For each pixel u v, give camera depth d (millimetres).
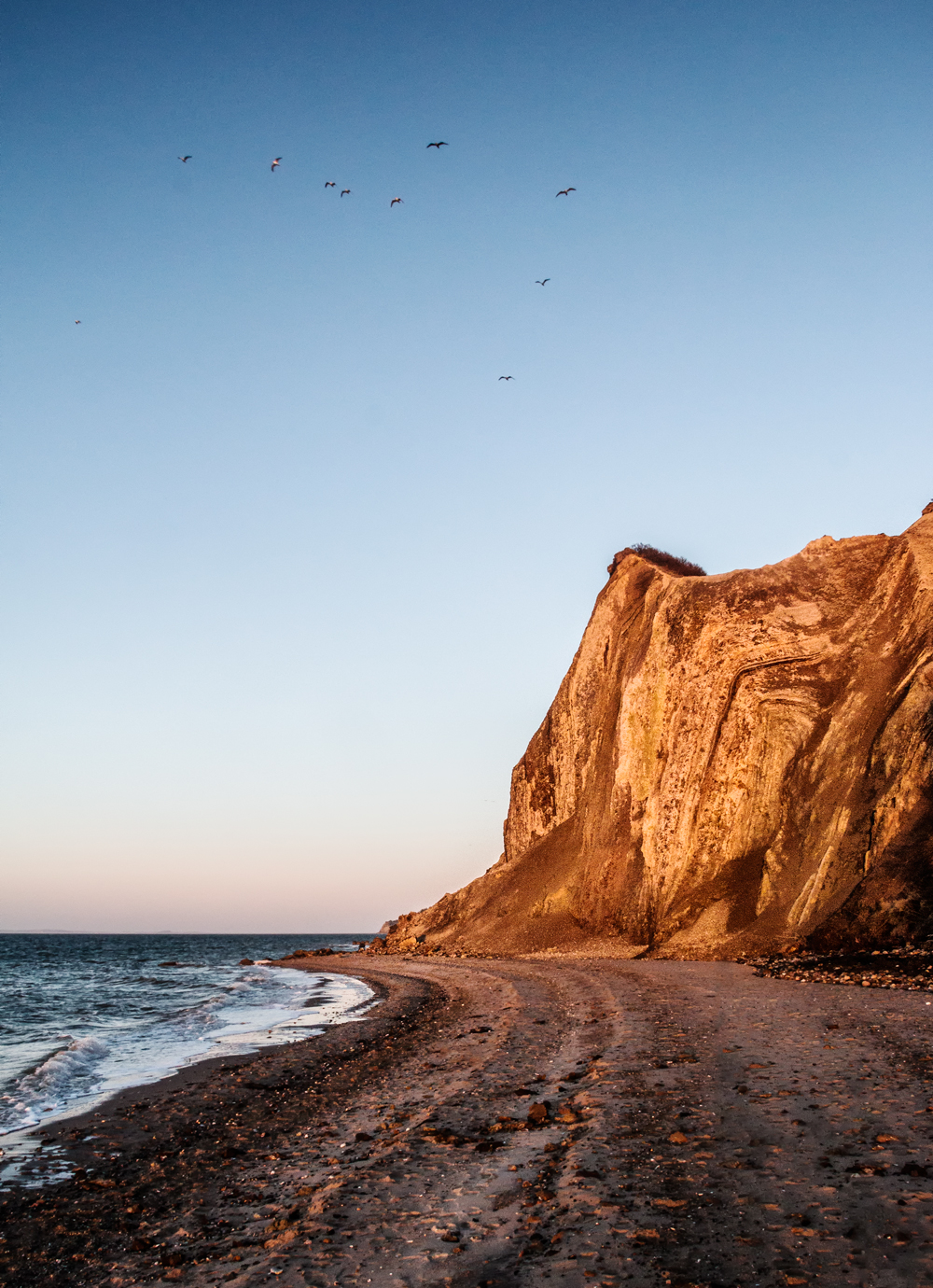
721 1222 6496
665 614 44781
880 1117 8727
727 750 38000
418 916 68500
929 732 28188
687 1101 10047
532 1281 5883
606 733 52219
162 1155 10867
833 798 32094
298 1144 10766
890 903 26297
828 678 36562
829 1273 5555
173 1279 6766
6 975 58625
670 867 38500
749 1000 18391
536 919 48531
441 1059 15992
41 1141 11688
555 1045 15547
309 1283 6227
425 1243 6766
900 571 36688
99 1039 23484
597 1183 7551
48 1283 6953
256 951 116875
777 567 42094
